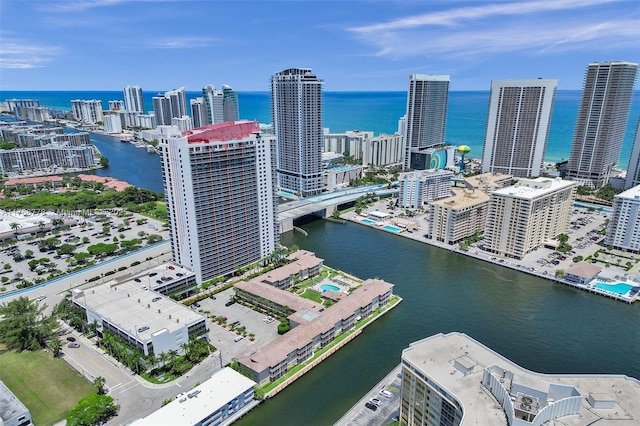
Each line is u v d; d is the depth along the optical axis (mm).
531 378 120125
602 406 114250
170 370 183875
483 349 143125
